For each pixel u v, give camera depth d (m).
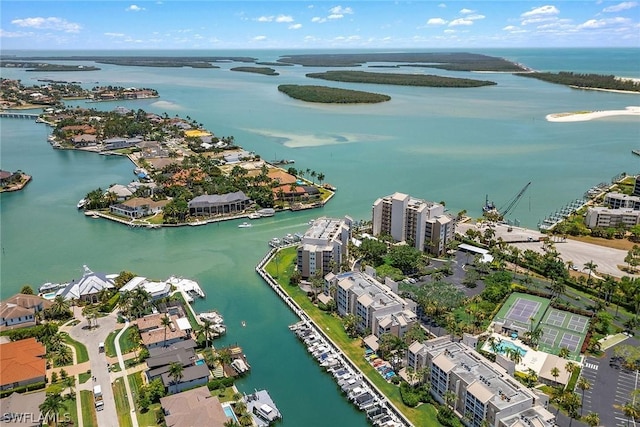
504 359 161.50
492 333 191.88
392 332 180.25
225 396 158.12
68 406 151.00
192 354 171.75
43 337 181.75
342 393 163.00
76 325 195.88
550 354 176.38
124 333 189.88
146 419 146.62
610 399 153.88
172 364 159.38
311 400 159.75
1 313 192.00
